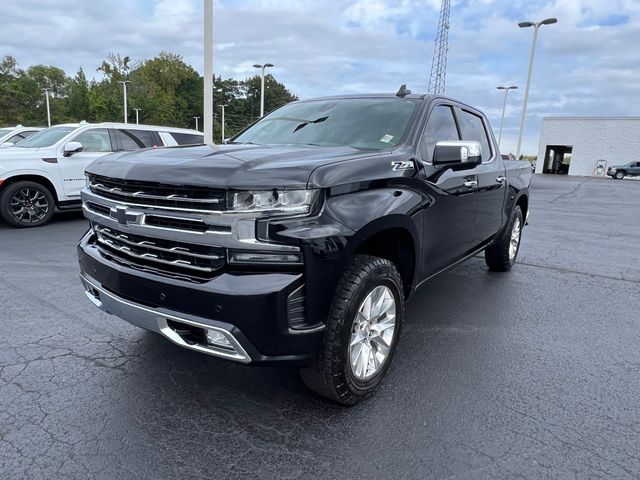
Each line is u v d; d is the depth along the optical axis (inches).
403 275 130.0
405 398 116.0
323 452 95.0
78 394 114.3
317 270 92.4
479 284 218.8
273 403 112.4
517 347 147.9
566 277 235.9
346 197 99.5
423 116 140.9
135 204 101.3
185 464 90.6
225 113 4047.7
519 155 1130.7
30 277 208.1
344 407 111.1
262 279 89.1
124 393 115.3
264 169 92.7
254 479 87.0
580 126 1894.7
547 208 586.2
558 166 2025.1
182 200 92.4
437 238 138.9
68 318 161.8
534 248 312.2
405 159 122.6
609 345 151.4
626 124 1813.5
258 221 88.6
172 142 400.2
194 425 103.0
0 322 157.2
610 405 115.0
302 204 91.4
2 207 319.6
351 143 134.5
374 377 114.1
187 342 97.1
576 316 177.9
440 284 217.6
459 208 151.6
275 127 155.9
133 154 117.2
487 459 93.8
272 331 89.8
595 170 1882.4
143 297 99.7
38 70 3887.8
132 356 134.7
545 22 1042.1
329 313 100.0
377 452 95.3
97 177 112.7
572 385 124.4
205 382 121.4
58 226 337.4
